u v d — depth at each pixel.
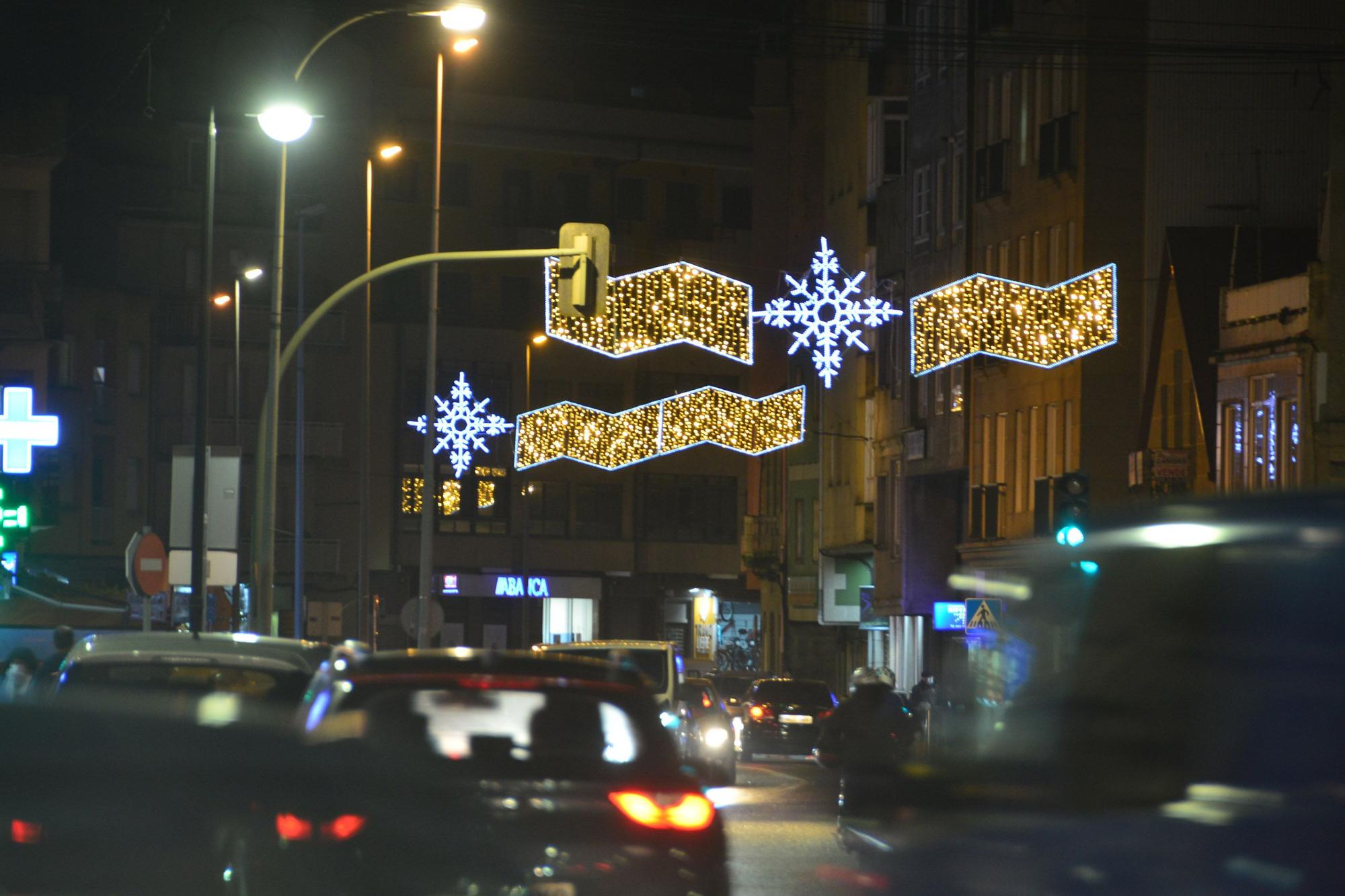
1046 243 121.81
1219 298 102.94
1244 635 11.19
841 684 179.88
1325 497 11.43
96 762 20.03
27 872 19.70
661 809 19.70
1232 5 113.69
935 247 141.12
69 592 154.50
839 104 177.00
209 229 74.44
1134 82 114.69
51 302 158.50
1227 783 10.99
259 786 19.53
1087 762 12.39
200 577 72.75
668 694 63.09
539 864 19.17
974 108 133.50
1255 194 113.31
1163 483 101.81
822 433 177.12
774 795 80.50
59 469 169.25
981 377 131.88
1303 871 10.31
